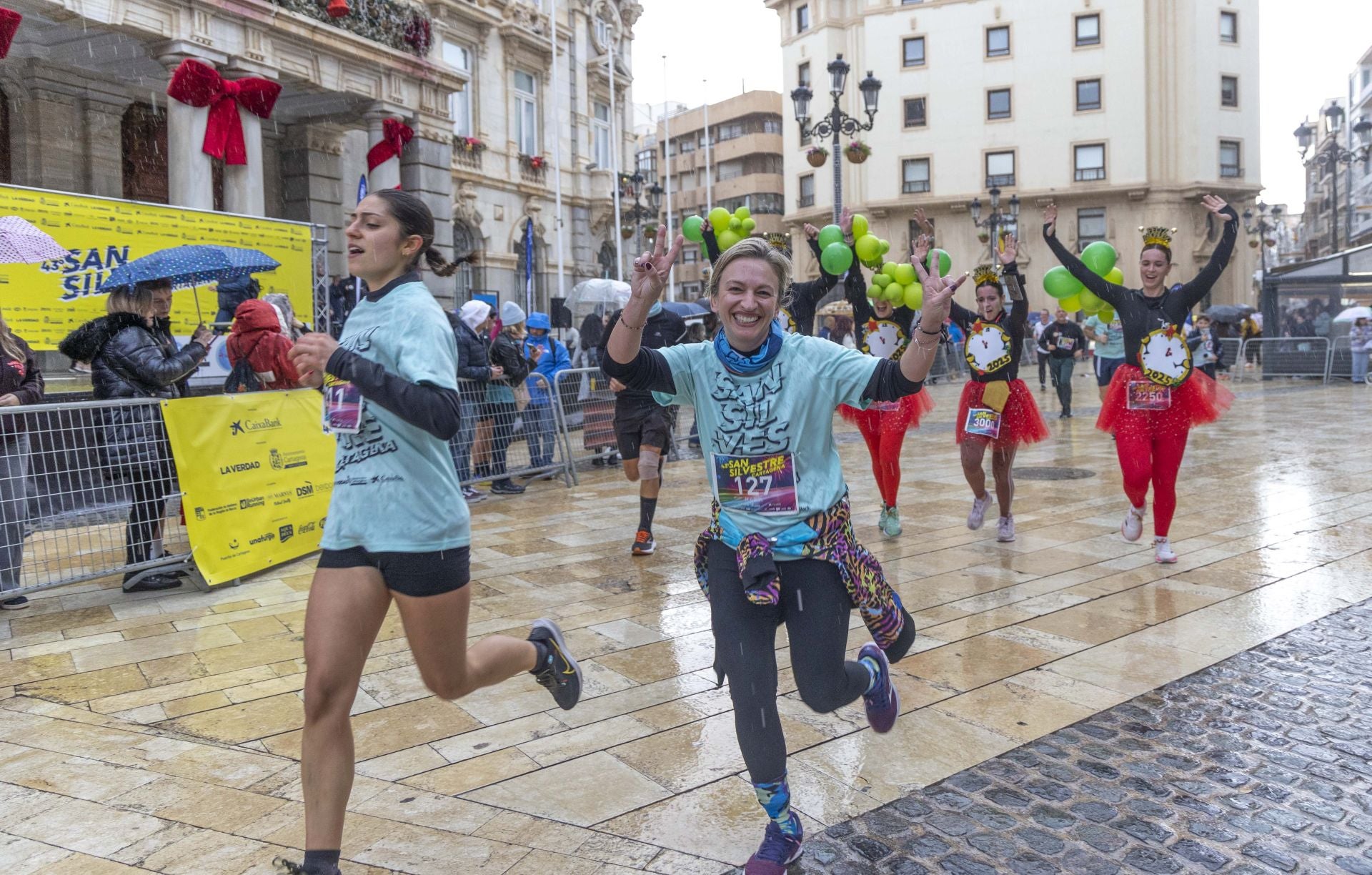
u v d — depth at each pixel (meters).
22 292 7.30
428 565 2.42
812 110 42.66
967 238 40.09
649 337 7.98
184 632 5.00
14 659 4.57
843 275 6.48
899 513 7.77
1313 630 4.58
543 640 3.01
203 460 5.91
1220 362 25.95
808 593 2.60
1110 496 8.34
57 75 12.99
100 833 2.87
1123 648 4.38
